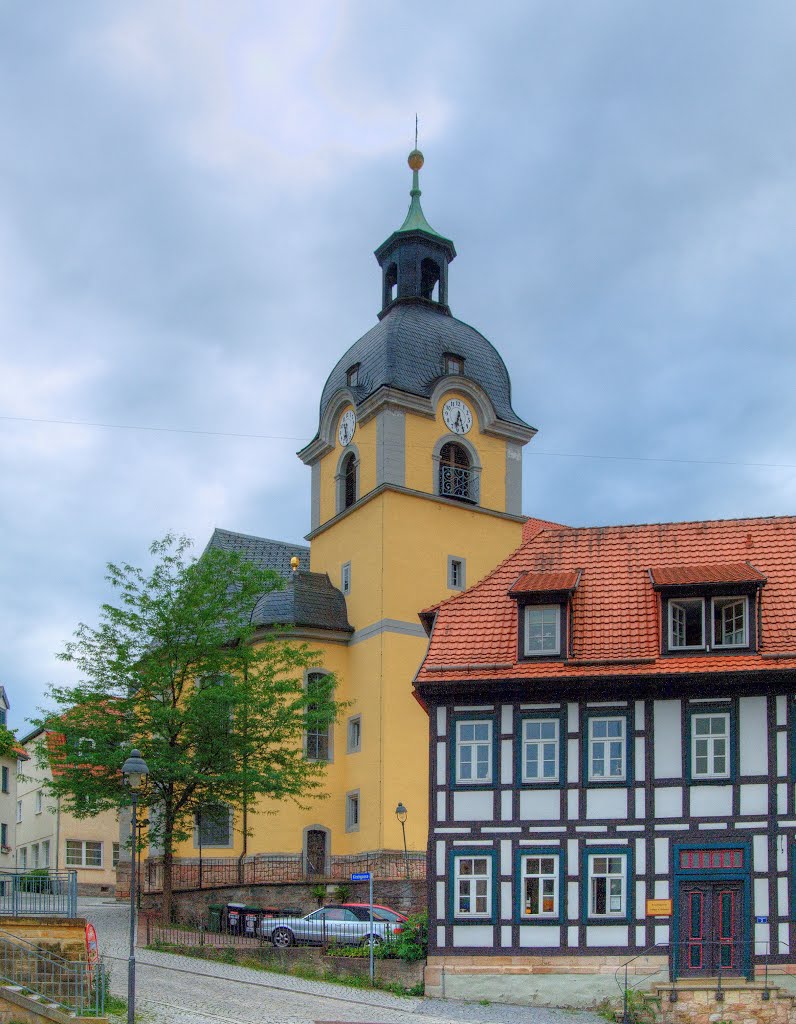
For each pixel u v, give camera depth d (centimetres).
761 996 3161
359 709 5316
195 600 4412
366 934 3675
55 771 4338
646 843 3375
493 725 3522
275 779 4209
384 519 5378
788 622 3462
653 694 3450
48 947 2900
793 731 3362
